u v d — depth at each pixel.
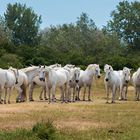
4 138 13.58
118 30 108.56
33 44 107.31
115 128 16.47
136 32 106.75
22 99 30.36
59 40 91.44
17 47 73.00
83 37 95.88
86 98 35.44
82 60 66.44
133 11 107.38
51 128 14.16
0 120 18.59
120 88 33.47
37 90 43.19
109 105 26.98
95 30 99.75
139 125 17.38
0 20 97.12
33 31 109.38
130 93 40.88
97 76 31.86
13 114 20.91
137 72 33.09
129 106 26.23
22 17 109.12
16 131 14.68
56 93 40.25
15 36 109.12
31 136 13.75
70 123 17.94
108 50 91.94
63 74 29.41
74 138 14.09
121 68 63.81
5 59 57.38
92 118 19.66
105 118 19.69
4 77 27.84
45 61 63.41
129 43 106.81
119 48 95.06
